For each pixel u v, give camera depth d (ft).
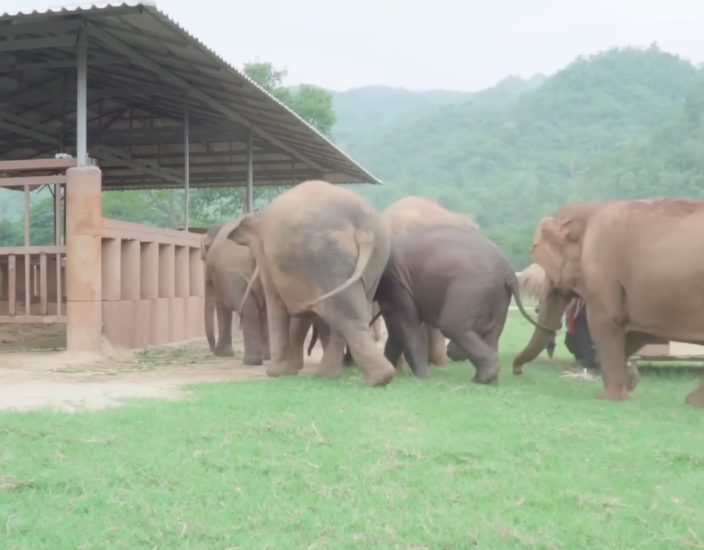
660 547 10.85
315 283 25.08
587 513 12.17
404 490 13.19
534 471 14.40
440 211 35.17
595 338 24.52
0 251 38.27
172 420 17.90
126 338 40.16
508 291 27.20
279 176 81.15
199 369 31.94
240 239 29.53
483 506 12.46
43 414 18.39
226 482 13.50
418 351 27.61
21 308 46.16
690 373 35.63
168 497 12.76
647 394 26.45
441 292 26.63
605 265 23.95
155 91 53.36
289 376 27.22
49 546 10.82
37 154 72.02
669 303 22.72
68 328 36.29
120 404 20.65
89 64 48.52
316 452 15.34
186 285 48.91
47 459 14.66
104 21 37.78
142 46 42.73
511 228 229.66
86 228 36.19
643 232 23.29
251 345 33.83
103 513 12.08
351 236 25.14
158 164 75.15
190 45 40.09
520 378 28.78
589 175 250.37
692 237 22.30
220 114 60.70
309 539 11.17
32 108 62.18
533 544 10.89
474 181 325.42
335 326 24.95
